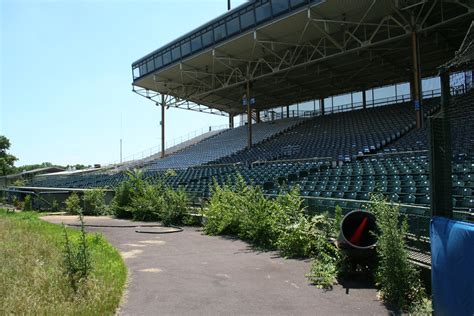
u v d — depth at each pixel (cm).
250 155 3183
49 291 634
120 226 1684
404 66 3167
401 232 629
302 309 591
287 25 2486
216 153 3803
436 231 502
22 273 766
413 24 2148
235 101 4475
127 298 655
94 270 764
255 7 2538
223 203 1414
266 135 3797
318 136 3077
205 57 3111
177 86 3950
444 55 2906
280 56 3091
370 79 3519
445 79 552
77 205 2491
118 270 824
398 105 3161
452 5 2125
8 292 635
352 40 2689
